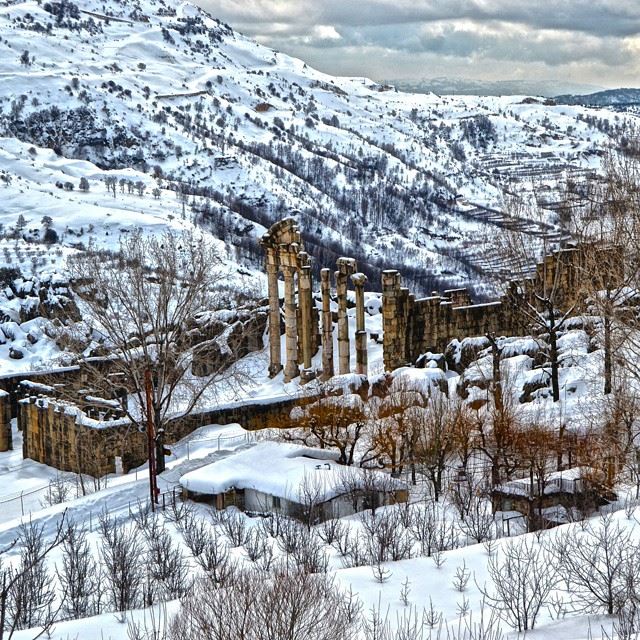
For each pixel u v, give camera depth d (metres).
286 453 82.56
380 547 62.16
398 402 88.69
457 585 53.94
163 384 90.75
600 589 50.19
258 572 55.59
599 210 127.88
